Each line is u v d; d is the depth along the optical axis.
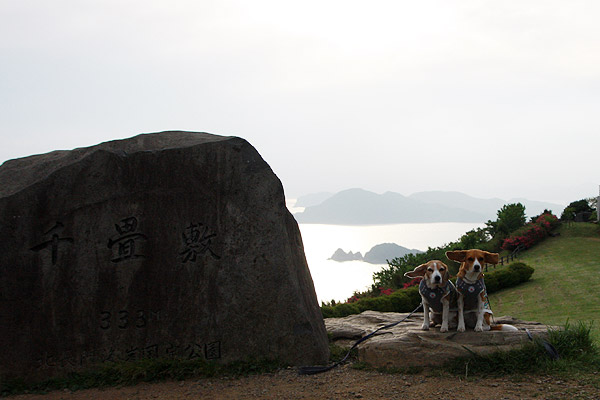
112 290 7.75
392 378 7.00
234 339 7.77
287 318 7.79
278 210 8.05
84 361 7.61
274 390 6.80
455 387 6.51
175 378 7.36
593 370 6.84
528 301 20.58
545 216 36.69
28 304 7.57
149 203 7.94
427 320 7.90
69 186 7.81
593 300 19.22
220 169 8.09
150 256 7.86
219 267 7.88
